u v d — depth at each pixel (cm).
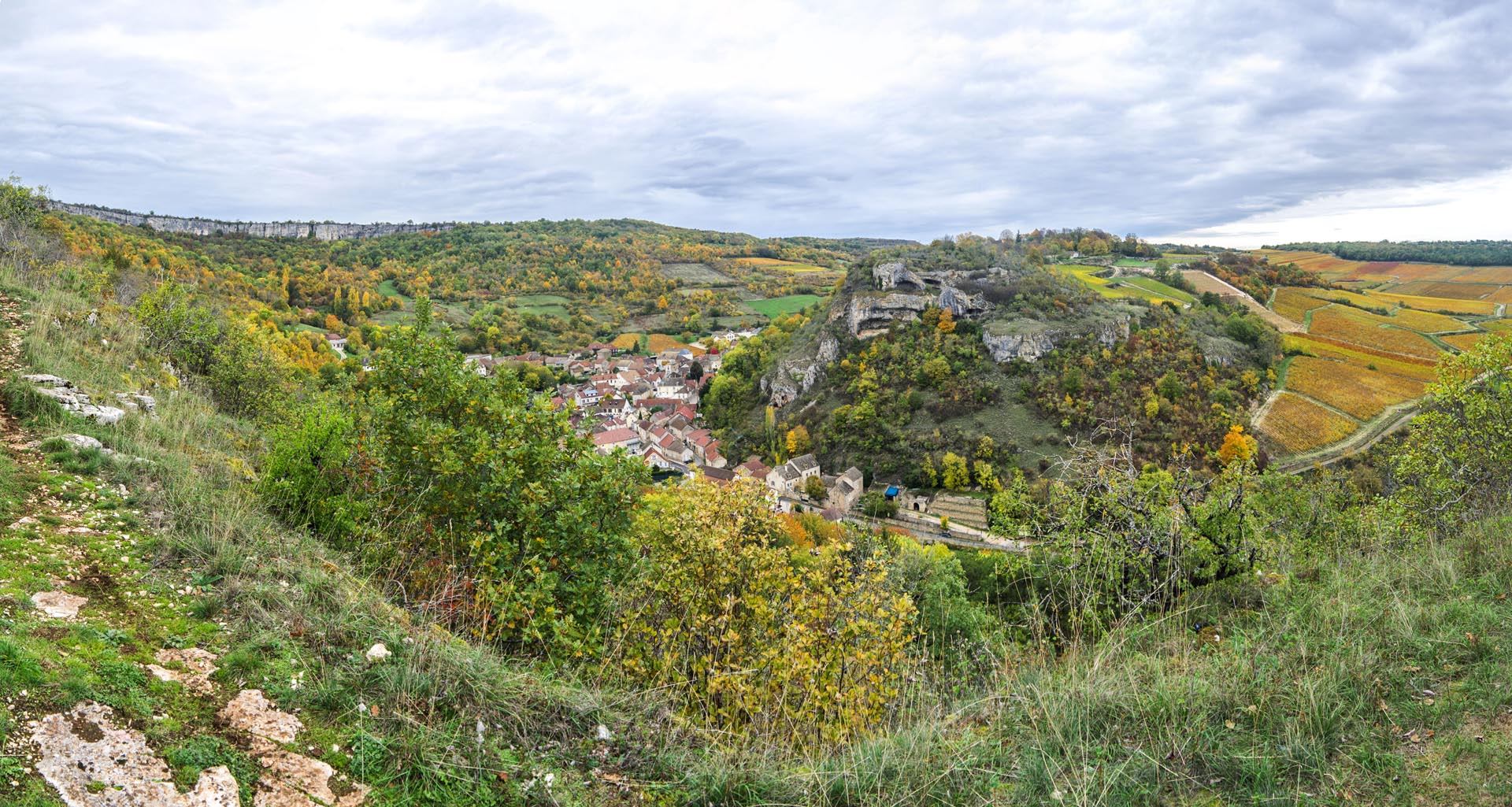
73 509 559
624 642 649
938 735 491
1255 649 548
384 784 364
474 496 711
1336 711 423
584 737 458
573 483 712
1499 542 690
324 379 3700
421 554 688
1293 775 395
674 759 452
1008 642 769
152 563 506
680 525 766
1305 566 891
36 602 409
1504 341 1300
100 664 366
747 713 594
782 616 741
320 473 748
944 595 1405
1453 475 1273
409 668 441
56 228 3628
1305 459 5572
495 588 607
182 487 657
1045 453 5922
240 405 1450
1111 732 464
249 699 390
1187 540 909
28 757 292
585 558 714
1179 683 500
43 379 838
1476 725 399
